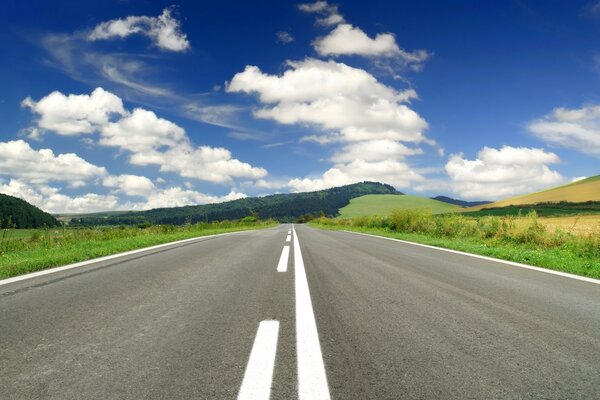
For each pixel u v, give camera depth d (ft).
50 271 23.21
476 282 20.06
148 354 9.53
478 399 7.36
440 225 64.59
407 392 7.58
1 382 8.00
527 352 9.86
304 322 12.30
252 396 7.37
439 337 10.94
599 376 8.46
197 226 96.63
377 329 11.62
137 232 63.10
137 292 17.04
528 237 45.14
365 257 30.83
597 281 21.35
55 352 9.69
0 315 13.21
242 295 16.39
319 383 7.91
